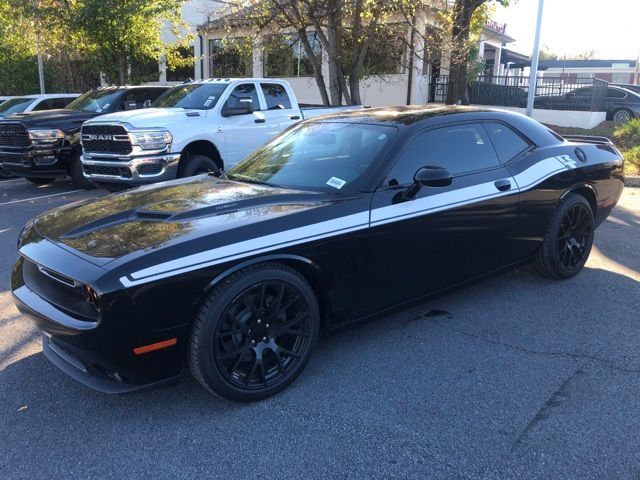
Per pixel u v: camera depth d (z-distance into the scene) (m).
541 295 4.87
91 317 2.87
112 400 3.35
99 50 16.33
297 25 13.09
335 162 4.04
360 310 3.71
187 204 3.62
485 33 23.67
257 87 9.72
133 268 2.84
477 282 4.48
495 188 4.32
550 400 3.24
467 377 3.52
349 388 3.42
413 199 3.84
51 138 10.09
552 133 5.21
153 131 8.14
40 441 2.96
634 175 10.50
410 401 3.26
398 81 19.25
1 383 3.55
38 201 9.73
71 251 3.13
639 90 21.91
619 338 4.04
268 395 3.31
